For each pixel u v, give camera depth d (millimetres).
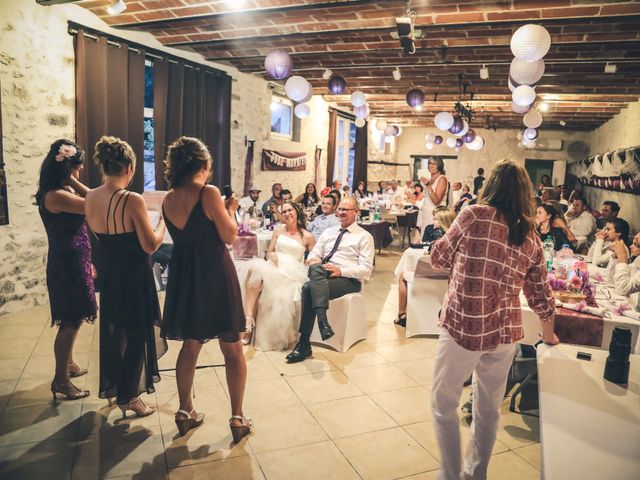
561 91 8422
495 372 1924
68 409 2719
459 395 1938
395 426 2680
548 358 2057
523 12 4449
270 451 2398
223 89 7168
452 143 12453
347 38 5707
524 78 4277
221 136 7238
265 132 8602
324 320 3471
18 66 4262
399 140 17594
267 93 8547
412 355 3715
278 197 7062
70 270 2717
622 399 1723
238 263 4020
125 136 5395
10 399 2807
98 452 2332
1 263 4246
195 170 2268
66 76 4742
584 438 1463
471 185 16969
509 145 16484
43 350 3527
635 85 7684
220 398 2918
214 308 2301
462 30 5145
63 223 2686
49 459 2262
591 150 15391
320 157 10969
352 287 3885
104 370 2561
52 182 2680
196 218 2240
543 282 1960
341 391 3082
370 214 8133
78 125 4855
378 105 11945
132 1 4656
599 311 2596
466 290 1847
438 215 4223
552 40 5188
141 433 2510
